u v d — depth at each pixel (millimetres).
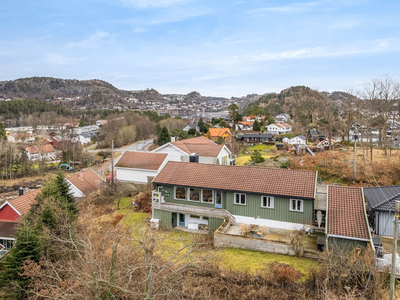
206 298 15367
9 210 28281
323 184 31984
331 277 16234
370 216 22078
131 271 12719
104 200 34344
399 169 30953
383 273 15703
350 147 46969
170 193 27000
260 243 21062
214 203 25562
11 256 18844
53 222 21328
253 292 16078
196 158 33562
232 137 80000
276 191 23281
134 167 37500
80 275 14477
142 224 26828
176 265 18406
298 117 90438
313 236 22141
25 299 17828
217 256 20562
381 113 42219
